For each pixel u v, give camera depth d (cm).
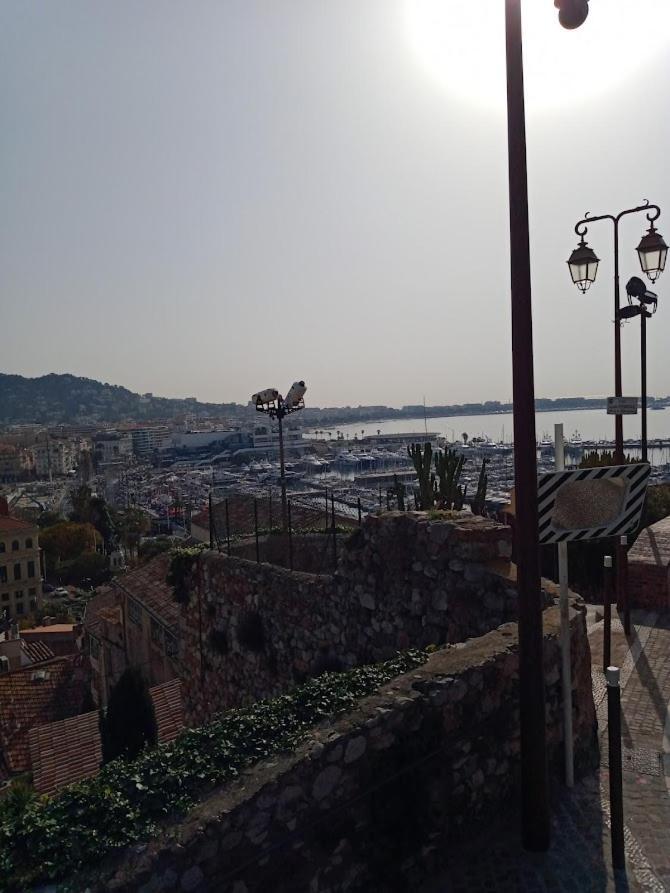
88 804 414
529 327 525
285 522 1720
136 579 2592
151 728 1388
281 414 2017
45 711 2631
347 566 1030
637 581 1160
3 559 7388
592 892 486
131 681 1384
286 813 438
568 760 624
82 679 2916
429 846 524
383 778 498
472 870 521
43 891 355
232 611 1293
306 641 1102
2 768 2169
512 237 525
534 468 532
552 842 544
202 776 441
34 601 7575
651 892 483
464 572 852
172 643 2062
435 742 536
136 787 428
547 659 621
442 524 888
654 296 1377
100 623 2909
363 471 16125
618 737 510
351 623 1017
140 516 11675
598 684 846
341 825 471
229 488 14462
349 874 473
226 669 1313
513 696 604
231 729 495
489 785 577
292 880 439
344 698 532
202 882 392
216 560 1352
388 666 607
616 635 1016
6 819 422
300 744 473
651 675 868
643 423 1430
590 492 605
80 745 1722
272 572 1185
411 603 924
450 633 865
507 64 518
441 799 537
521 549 536
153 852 379
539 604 536
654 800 598
